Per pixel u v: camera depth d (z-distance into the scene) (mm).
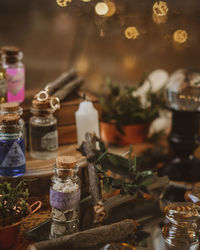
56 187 549
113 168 610
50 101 624
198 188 638
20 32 2035
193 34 681
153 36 712
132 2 663
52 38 1961
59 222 554
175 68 1528
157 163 723
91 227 556
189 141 694
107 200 565
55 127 632
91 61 1448
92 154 596
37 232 545
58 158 553
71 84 730
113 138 764
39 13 2012
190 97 668
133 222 540
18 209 528
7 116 582
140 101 772
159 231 558
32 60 1822
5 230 509
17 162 583
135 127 751
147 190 576
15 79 669
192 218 548
